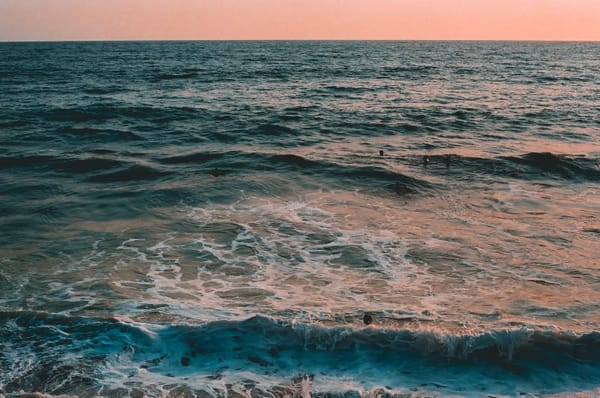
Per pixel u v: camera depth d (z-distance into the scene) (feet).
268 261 28.19
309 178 43.42
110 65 197.77
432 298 24.13
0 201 38.17
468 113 77.36
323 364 18.84
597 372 18.39
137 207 36.73
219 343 19.76
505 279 26.16
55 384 17.62
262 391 17.44
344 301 23.80
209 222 33.91
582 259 28.48
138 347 19.60
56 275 26.48
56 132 62.44
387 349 19.45
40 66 188.34
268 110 78.64
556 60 258.16
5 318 21.27
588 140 60.08
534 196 39.88
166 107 80.18
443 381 17.99
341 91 106.83
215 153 51.16
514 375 18.29
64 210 36.22
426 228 32.99
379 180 42.91
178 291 24.79
